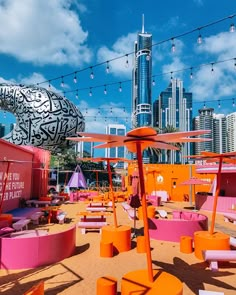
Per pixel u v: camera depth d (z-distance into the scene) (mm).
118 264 6738
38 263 6461
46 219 12875
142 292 3762
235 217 12867
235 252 6363
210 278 5863
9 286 5316
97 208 14812
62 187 32875
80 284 5426
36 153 19500
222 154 6965
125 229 8172
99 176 49531
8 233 7465
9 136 38469
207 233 7863
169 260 7152
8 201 13641
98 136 4090
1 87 38219
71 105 39875
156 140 4117
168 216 14797
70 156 44812
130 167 25562
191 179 19562
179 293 3785
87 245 8523
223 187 19125
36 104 36938
